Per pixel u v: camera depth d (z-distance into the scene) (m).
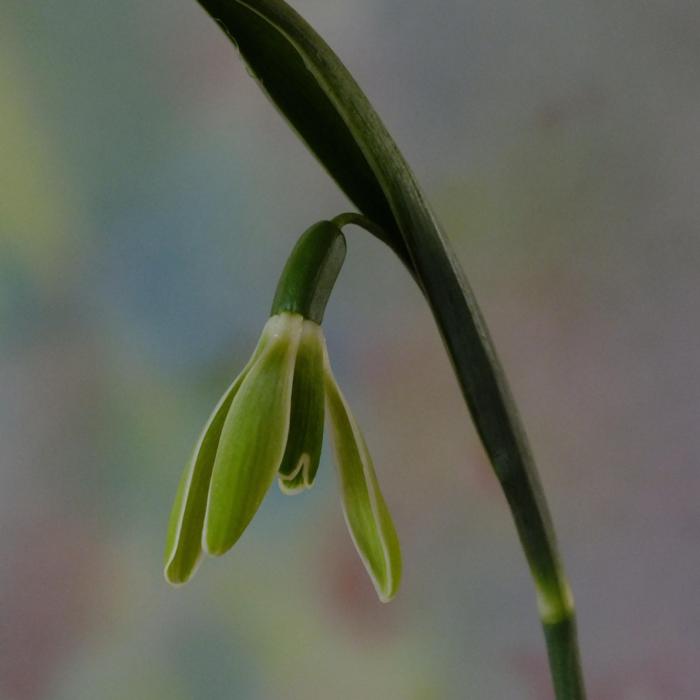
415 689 0.49
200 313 0.49
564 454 0.49
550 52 0.49
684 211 0.49
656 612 0.48
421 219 0.43
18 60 0.50
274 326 0.43
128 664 0.50
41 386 0.50
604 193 0.49
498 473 0.44
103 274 0.50
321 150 0.44
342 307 0.49
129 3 0.50
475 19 0.49
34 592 0.50
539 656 0.49
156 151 0.50
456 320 0.43
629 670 0.49
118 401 0.50
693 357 0.48
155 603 0.50
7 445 0.50
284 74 0.44
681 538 0.48
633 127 0.49
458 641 0.49
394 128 0.49
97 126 0.50
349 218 0.44
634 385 0.49
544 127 0.49
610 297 0.49
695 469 0.48
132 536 0.50
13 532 0.50
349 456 0.44
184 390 0.49
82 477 0.50
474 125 0.49
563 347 0.49
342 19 0.49
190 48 0.49
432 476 0.49
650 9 0.49
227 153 0.49
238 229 0.49
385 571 0.44
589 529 0.49
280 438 0.43
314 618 0.49
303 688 0.49
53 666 0.50
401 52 0.49
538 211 0.49
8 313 0.50
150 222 0.50
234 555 0.50
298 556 0.50
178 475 0.49
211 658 0.50
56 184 0.50
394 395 0.49
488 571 0.49
